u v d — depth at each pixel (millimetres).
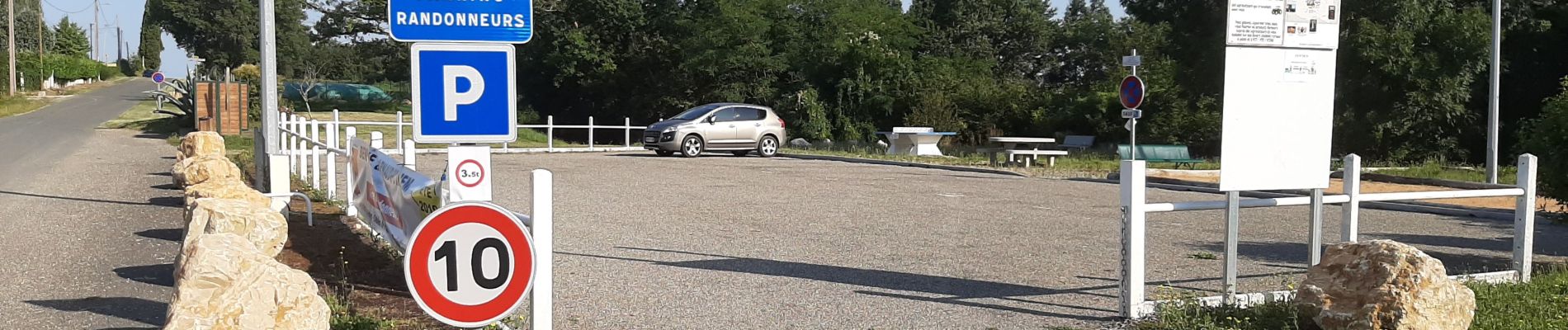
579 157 25781
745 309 6844
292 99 54781
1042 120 39000
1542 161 10406
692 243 9961
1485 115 30984
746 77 46125
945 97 39125
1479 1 31422
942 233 10992
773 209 13227
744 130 27453
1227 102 6641
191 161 12500
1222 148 6625
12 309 6801
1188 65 32562
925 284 7816
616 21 52094
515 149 28250
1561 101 10234
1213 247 10078
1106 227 11680
